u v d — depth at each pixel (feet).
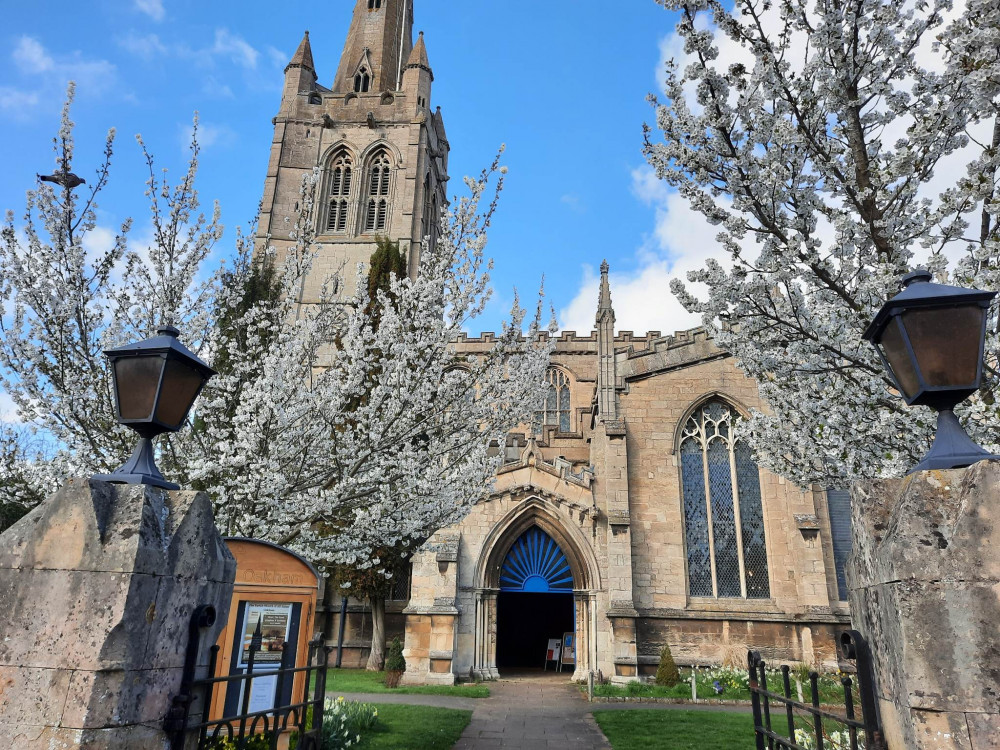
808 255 28.40
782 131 26.76
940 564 11.80
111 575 14.05
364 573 78.69
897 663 12.06
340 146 158.81
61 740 12.96
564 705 58.90
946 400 14.01
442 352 42.68
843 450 34.81
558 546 79.61
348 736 35.55
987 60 23.71
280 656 29.45
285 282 44.47
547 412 124.57
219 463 34.09
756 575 76.48
